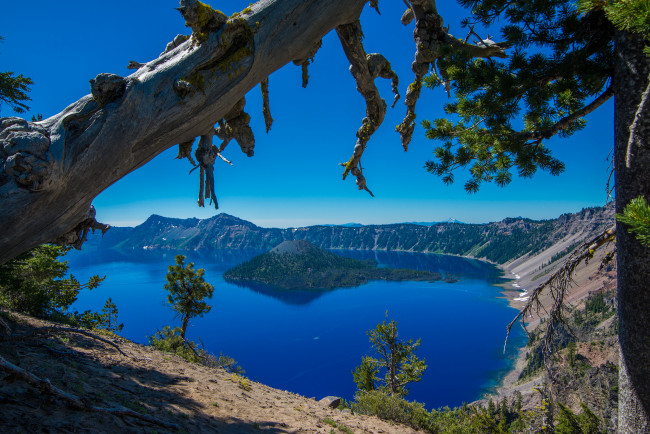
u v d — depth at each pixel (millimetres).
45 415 4809
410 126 7973
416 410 15586
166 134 4496
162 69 4363
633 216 2707
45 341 8852
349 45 6172
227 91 4660
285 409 10547
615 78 5344
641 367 5188
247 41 4664
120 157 4262
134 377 8609
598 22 5781
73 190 4090
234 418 7887
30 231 4031
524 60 6141
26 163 3658
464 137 7344
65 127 3969
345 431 9938
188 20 4293
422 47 7137
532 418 17953
